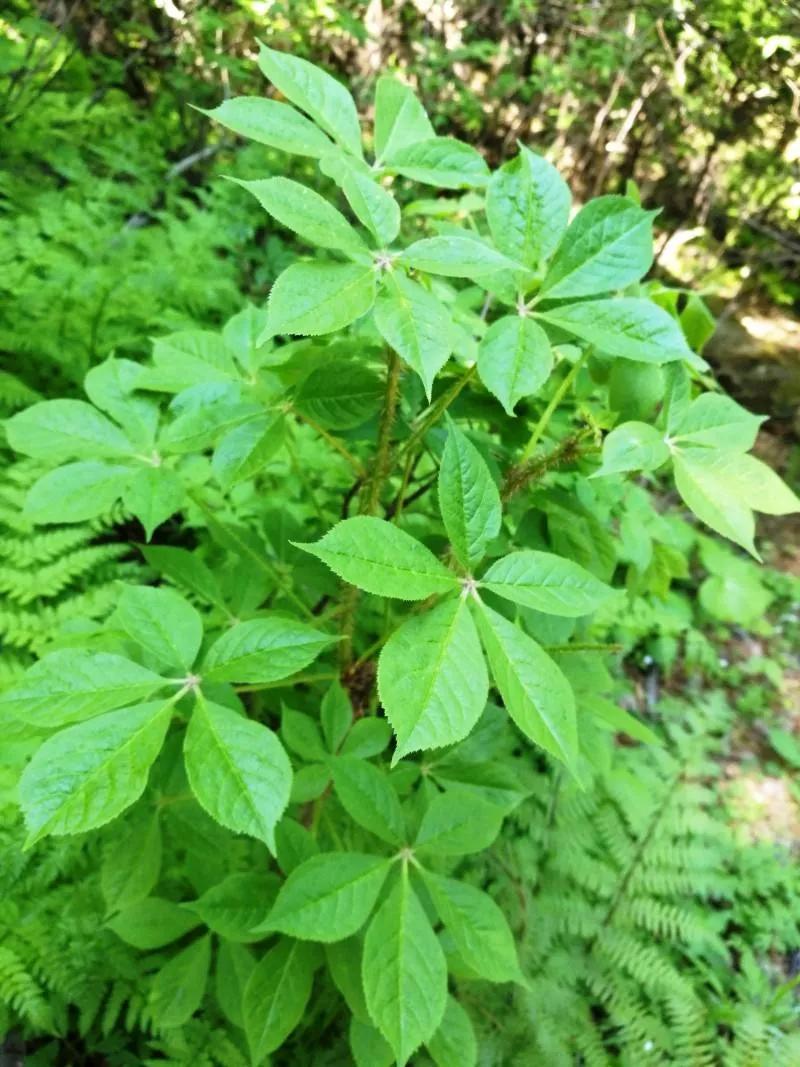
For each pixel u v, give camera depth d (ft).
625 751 4.16
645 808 3.72
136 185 5.98
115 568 3.67
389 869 1.72
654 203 9.53
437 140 1.63
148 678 1.42
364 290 1.28
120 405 1.89
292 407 1.84
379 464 1.87
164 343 1.95
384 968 1.50
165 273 4.62
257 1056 1.72
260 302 5.68
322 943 1.85
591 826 3.65
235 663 1.46
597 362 1.84
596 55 7.91
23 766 2.72
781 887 4.30
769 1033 3.39
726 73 7.66
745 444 1.61
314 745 1.99
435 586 1.30
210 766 1.30
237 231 5.82
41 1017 2.44
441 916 1.66
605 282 1.48
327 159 1.42
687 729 4.99
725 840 3.79
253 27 7.25
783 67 7.46
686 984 3.37
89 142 6.16
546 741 1.24
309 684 2.49
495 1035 2.96
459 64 8.87
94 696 1.37
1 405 3.89
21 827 2.57
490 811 1.77
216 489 3.66
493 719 2.23
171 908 2.15
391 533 1.30
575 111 8.73
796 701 5.73
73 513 1.75
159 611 1.53
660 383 1.67
